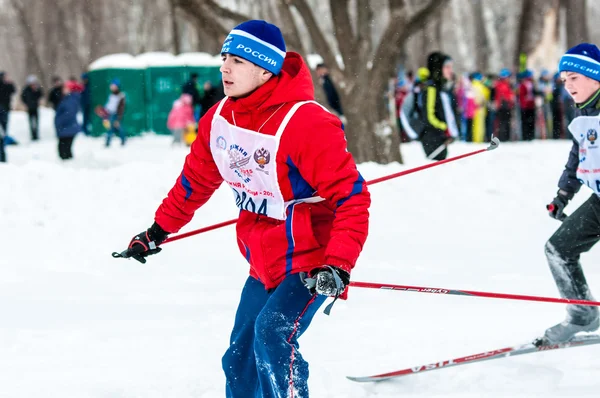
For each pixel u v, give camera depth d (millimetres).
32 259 14453
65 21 71938
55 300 12281
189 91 38656
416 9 24719
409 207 18312
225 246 15562
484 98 36750
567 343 8875
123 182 17281
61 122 30875
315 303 6512
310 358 9297
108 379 8500
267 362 6297
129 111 47031
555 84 39344
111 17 72375
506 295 7102
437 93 21062
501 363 9039
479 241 16969
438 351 9547
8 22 80625
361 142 24812
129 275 14000
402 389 8250
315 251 6473
